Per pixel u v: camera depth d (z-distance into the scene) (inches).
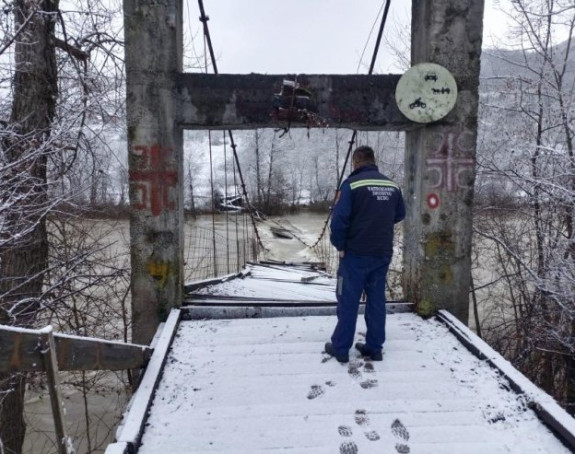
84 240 344.5
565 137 317.7
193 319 164.6
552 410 104.7
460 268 167.5
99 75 286.8
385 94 161.9
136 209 159.6
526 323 314.3
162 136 157.5
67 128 234.5
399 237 470.0
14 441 230.1
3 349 83.4
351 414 111.0
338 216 128.7
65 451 85.2
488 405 113.7
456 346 144.0
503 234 349.1
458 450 98.3
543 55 326.3
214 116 158.9
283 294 208.2
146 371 124.2
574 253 275.1
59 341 95.7
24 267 233.8
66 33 265.9
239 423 107.9
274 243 817.5
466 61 160.7
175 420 108.9
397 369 130.6
